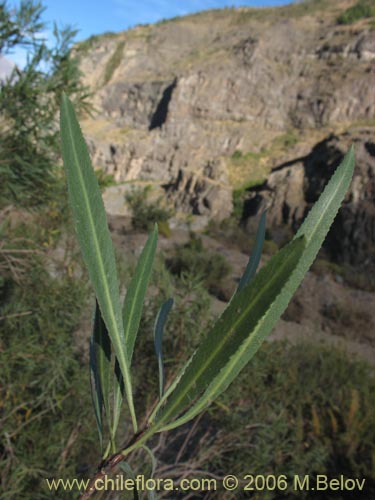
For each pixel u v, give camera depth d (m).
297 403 4.50
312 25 49.44
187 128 41.44
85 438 2.71
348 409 4.70
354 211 24.33
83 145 0.44
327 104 39.03
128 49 56.88
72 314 3.07
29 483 2.51
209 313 3.08
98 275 0.45
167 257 15.67
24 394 2.61
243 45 45.69
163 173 40.16
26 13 2.42
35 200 3.07
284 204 30.12
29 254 2.99
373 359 10.77
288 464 3.36
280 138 39.28
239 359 0.43
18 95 2.49
